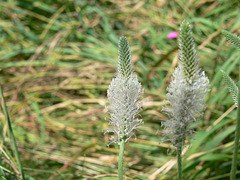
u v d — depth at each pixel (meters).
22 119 0.88
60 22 1.22
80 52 1.06
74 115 0.89
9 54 1.09
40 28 1.21
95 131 0.83
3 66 1.05
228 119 0.65
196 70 0.43
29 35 1.16
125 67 0.44
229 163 0.62
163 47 1.02
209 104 0.72
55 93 0.96
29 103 0.92
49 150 0.76
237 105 0.43
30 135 0.81
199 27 1.08
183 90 0.42
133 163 0.70
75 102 0.91
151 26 1.16
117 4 1.27
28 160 0.73
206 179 0.62
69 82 0.98
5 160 0.57
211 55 0.93
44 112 0.90
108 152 0.74
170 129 0.43
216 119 0.74
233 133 0.71
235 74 0.87
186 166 0.60
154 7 1.22
